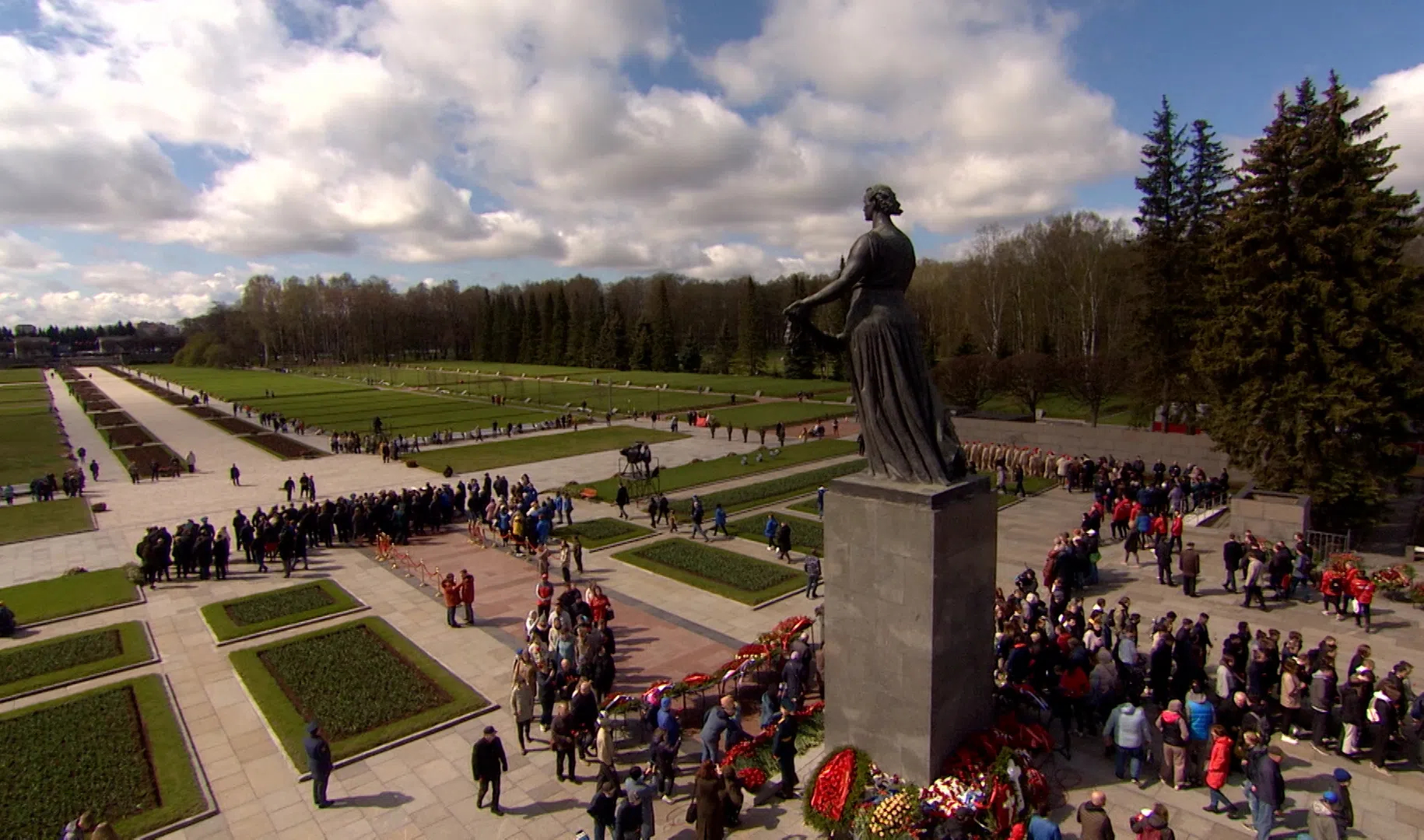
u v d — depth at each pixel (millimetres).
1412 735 15211
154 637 24234
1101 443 49219
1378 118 31047
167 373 183000
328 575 30359
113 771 16391
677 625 24406
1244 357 33281
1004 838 12578
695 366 155625
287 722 18312
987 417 56812
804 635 21594
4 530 38750
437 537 36000
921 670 13219
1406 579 24000
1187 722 14695
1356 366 30594
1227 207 44844
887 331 13922
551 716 17844
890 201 14195
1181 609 23938
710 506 40906
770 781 15477
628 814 12742
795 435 69438
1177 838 13094
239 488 49438
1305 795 14164
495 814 14828
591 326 170250
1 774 16312
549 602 23594
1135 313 52594
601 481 49312
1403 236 30922
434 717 18406
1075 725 17141
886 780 13492
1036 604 20391
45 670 21438
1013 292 101938
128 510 43312
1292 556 26094
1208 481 39500
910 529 13086
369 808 15102
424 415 88688
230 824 14680
